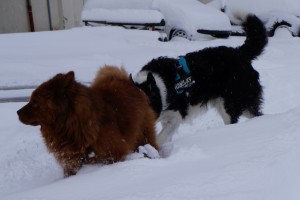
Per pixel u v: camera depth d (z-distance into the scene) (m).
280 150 3.04
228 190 2.74
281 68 5.72
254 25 4.46
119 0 8.23
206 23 7.54
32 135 4.33
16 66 5.59
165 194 2.74
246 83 4.43
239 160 2.99
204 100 4.33
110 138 3.33
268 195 2.70
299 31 8.44
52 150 3.34
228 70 4.35
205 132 3.57
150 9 7.78
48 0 10.90
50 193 2.90
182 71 4.16
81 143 3.27
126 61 5.65
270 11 8.70
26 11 10.77
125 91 3.49
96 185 2.93
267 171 2.85
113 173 3.04
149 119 3.61
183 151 3.19
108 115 3.34
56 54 6.06
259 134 3.33
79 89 3.26
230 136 3.39
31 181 3.54
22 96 4.85
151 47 6.47
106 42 6.61
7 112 4.63
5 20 10.74
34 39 6.77
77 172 3.36
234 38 7.81
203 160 3.08
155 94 3.95
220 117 4.75
